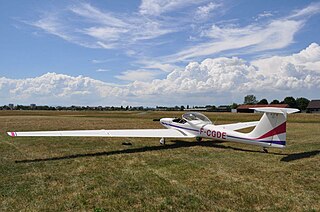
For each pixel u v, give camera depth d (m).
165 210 4.71
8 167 7.73
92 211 4.66
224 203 5.02
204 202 5.06
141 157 9.19
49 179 6.54
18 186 5.99
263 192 5.61
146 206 4.87
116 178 6.60
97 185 6.05
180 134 12.09
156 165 7.98
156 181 6.35
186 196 5.36
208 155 9.55
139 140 13.52
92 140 13.49
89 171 7.28
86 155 9.59
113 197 5.31
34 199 5.20
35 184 6.14
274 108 9.07
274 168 7.59
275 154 9.72
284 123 8.92
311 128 20.66
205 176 6.79
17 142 12.76
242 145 11.82
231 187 5.91
